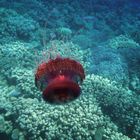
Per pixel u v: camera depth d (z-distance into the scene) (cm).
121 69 1191
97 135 779
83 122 779
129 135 908
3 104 865
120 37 1523
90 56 1273
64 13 1636
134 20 1864
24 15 1496
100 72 1141
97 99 928
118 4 2019
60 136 742
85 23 1605
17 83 957
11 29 1320
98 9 1869
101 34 1568
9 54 1111
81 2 1864
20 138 769
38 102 853
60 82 218
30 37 1341
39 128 762
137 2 2116
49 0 1741
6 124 822
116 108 923
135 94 1105
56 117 773
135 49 1393
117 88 995
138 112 935
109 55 1259
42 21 1512
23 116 797
